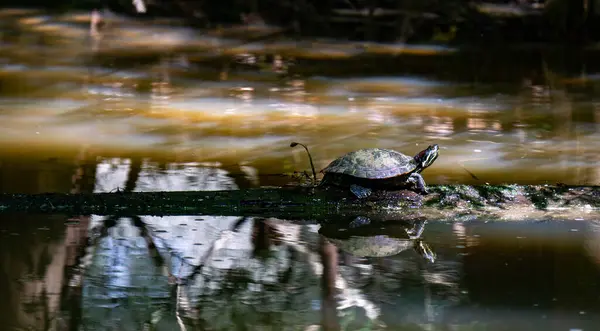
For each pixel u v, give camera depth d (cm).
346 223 705
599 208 733
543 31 2386
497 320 486
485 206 734
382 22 2509
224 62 1858
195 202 728
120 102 1348
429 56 2006
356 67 1808
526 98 1434
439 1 2528
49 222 689
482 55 2027
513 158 970
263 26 2552
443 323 480
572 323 481
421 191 738
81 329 471
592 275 567
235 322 480
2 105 1295
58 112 1248
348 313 495
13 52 1962
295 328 472
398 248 632
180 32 2397
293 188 745
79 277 557
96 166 901
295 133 1114
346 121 1205
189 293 527
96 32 2353
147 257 601
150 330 469
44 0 2883
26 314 491
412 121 1211
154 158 950
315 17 2566
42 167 891
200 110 1288
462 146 1038
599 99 1428
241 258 603
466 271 576
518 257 609
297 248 629
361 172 711
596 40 2286
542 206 736
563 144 1055
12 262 584
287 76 1667
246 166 909
